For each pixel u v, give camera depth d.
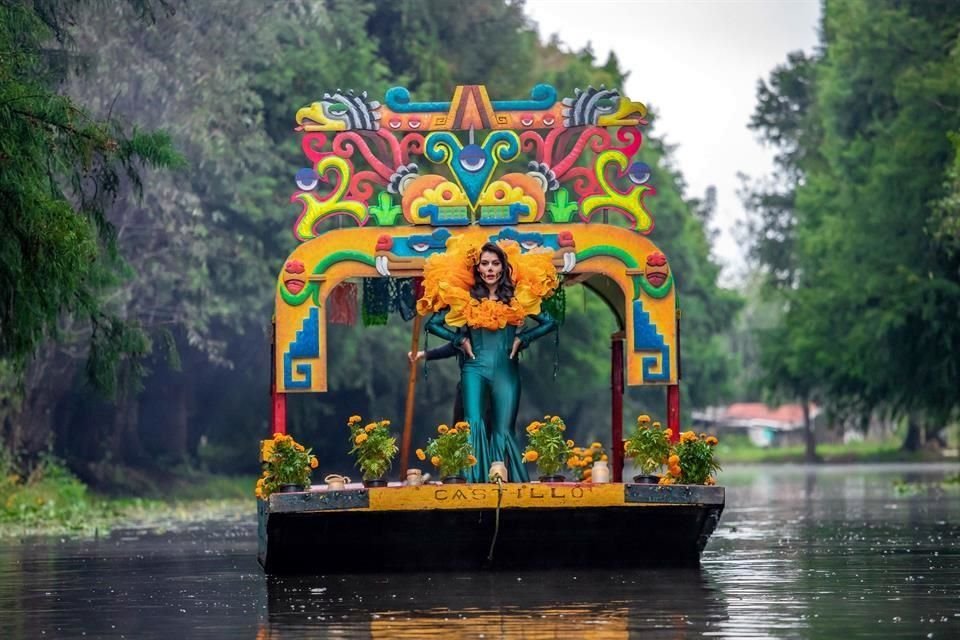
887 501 31.72
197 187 37.53
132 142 19.23
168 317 37.91
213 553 18.98
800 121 69.94
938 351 44.59
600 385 54.41
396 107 15.52
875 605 11.84
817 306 49.66
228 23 33.84
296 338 15.21
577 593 12.63
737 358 78.62
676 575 14.04
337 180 15.49
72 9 21.83
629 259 15.36
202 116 32.47
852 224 46.22
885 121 48.06
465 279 15.22
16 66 16.75
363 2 47.88
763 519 24.95
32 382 34.44
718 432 136.75
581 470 15.91
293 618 11.41
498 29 50.84
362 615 11.45
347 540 14.16
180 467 44.44
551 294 15.45
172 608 12.41
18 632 11.15
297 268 15.24
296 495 13.70
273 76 39.38
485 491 13.81
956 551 17.41
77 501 33.59
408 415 16.39
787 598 12.33
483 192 15.44
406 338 44.06
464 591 12.84
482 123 15.51
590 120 15.52
